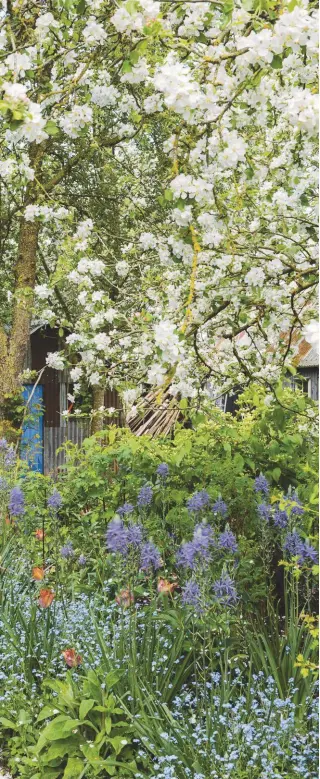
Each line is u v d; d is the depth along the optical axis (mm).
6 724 3807
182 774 3232
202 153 3717
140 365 4723
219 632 4012
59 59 4645
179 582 4965
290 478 5078
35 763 3555
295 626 3939
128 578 4203
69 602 5051
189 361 4262
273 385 4488
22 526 6027
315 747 3332
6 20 3967
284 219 4262
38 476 6309
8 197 11938
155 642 3992
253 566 4777
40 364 19891
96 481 5676
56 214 5719
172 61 3494
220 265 4164
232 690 3668
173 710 3727
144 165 12375
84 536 5652
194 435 5734
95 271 4922
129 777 3379
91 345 4785
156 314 4457
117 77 5336
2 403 12406
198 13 3412
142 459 5480
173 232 4363
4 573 5477
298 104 3080
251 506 4891
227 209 3982
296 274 4023
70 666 4227
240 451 5305
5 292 16016
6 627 4398
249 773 3172
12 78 3635
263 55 3016
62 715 3584
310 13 3131
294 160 4117
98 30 3840
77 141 11477
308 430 5328
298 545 3932
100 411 6156
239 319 4238
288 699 3461
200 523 4301
